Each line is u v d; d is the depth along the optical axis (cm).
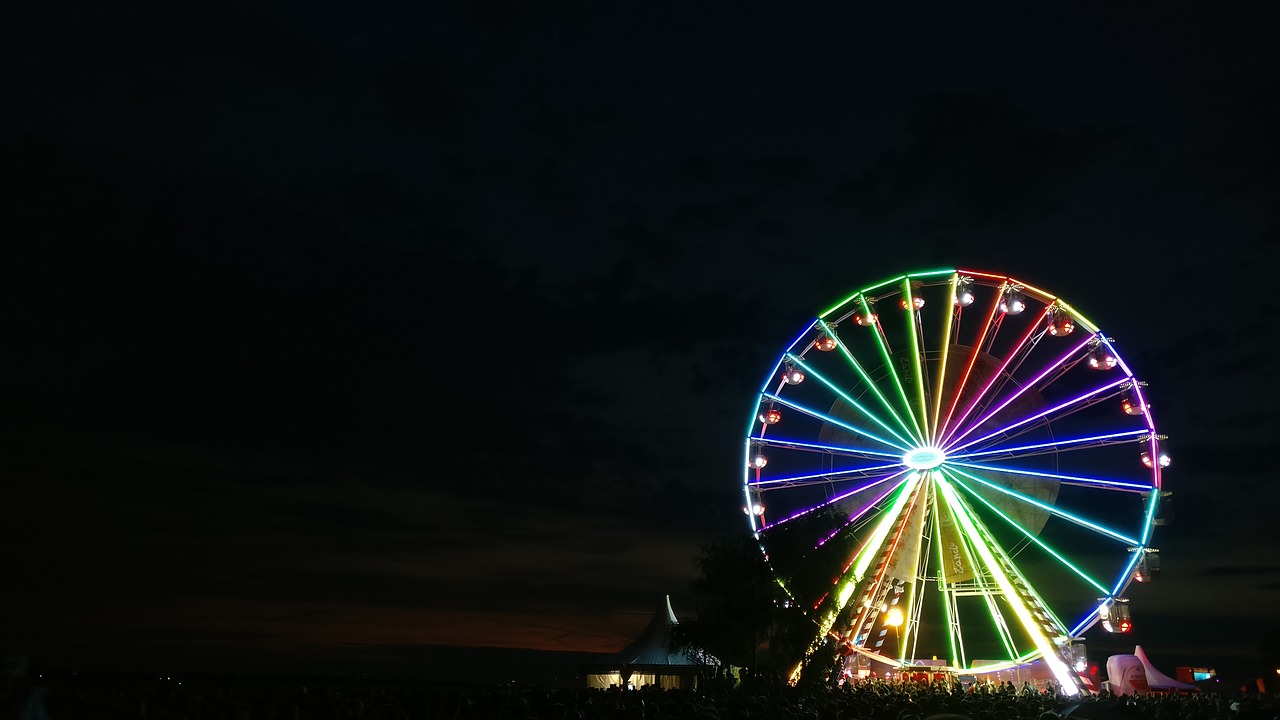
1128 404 5378
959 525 5331
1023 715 2622
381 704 2383
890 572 5366
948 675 5584
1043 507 5225
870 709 3117
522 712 2417
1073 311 5509
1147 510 5156
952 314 5634
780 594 5347
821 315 5959
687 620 5459
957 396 5453
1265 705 3875
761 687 4381
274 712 2055
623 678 5794
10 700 1346
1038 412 5381
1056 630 5116
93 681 6134
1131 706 1880
